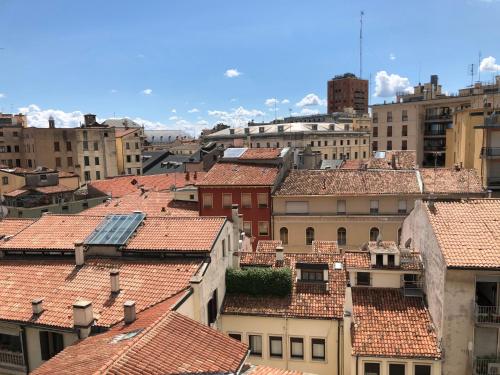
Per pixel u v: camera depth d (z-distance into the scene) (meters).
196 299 21.38
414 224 28.44
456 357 21.47
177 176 73.44
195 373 15.24
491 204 25.23
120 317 19.86
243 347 17.98
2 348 21.86
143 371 14.53
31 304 21.45
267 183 46.59
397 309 24.55
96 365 14.80
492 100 83.56
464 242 22.20
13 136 99.19
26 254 25.89
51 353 20.64
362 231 45.16
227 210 48.12
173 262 23.69
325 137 114.12
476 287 22.03
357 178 47.44
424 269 25.27
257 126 125.19
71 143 97.56
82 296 21.69
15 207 58.88
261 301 26.02
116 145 105.25
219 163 53.28
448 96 95.56
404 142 96.50
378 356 21.97
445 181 45.66
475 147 55.44
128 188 67.50
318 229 46.00
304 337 24.84
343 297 25.66
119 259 24.52
